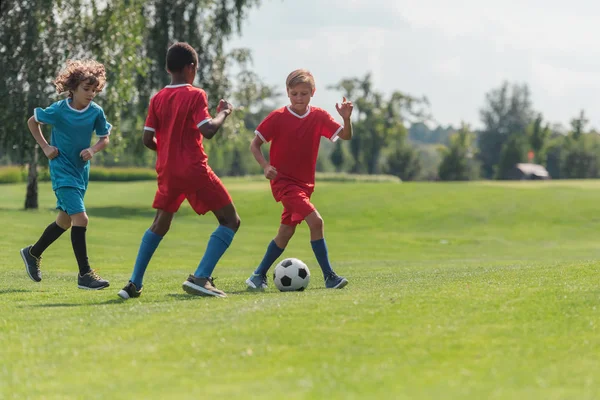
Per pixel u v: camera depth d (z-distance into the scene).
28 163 34.34
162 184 8.12
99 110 9.09
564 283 7.88
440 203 41.69
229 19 41.16
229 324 6.05
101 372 4.89
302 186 9.38
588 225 36.69
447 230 35.94
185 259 19.30
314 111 9.27
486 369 4.79
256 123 108.81
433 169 140.25
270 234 30.25
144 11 39.81
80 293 9.03
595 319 6.17
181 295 8.41
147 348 5.44
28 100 31.33
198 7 41.38
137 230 28.75
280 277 9.16
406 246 28.14
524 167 128.00
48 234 9.55
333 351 5.23
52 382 4.72
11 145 32.38
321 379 4.56
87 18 32.56
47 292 9.26
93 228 28.48
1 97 31.38
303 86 9.04
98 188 53.56
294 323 6.01
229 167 110.88
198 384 4.54
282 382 4.52
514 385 4.42
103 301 8.05
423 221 38.03
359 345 5.38
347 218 38.91
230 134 44.22
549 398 4.14
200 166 8.04
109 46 32.47
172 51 8.21
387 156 123.12
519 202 41.56
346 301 6.90
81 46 32.28
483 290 7.41
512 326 5.96
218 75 42.16
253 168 111.75
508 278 8.73
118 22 32.69
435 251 26.39
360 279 10.80
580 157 128.62
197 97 7.94
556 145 138.50
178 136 8.02
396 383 4.46
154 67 40.72
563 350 5.29
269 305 6.80
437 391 4.29
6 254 17.34
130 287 8.18
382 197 43.50
